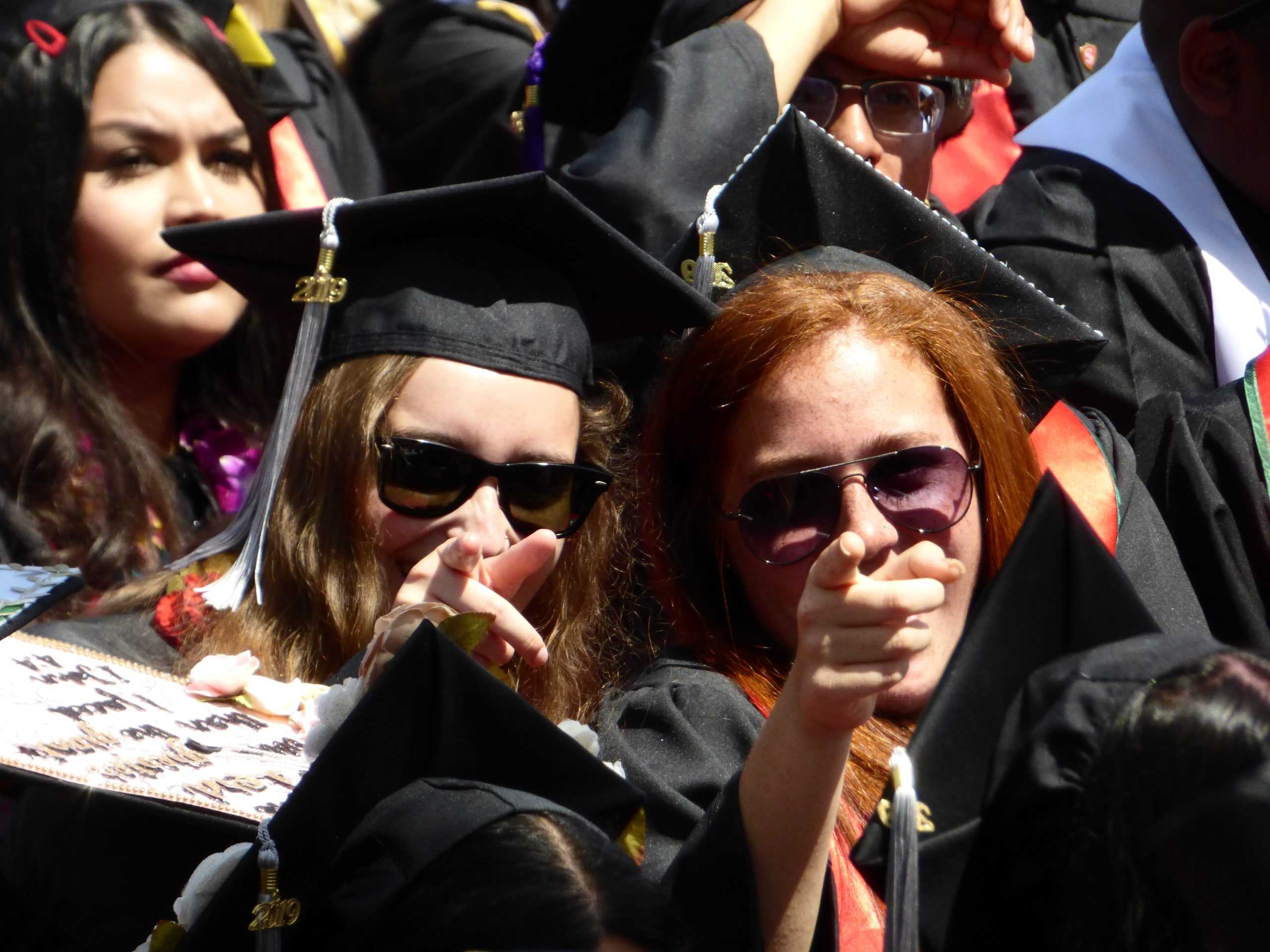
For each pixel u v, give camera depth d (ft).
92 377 29.84
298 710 20.02
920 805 14.40
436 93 41.24
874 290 23.54
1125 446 27.73
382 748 15.90
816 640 16.42
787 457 22.30
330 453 22.79
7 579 18.24
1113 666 13.50
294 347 26.07
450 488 22.36
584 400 25.07
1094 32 42.88
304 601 22.94
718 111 30.30
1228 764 12.16
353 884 14.90
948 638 22.68
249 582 22.86
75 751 16.70
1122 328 32.83
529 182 22.85
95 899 20.74
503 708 16.31
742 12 32.50
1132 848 12.23
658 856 20.42
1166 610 25.29
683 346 24.82
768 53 31.37
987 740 14.83
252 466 32.30
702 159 29.91
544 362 23.21
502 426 22.54
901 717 22.68
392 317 23.08
